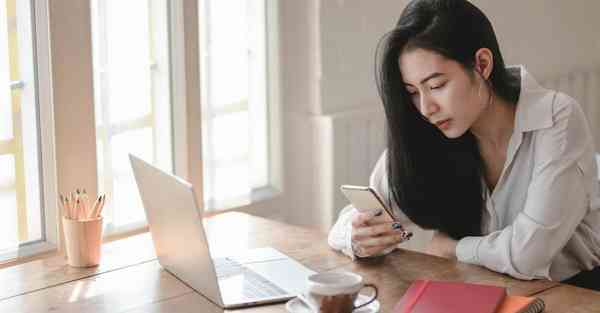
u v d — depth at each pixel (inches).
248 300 70.2
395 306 67.7
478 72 77.5
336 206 132.8
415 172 82.9
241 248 84.9
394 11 140.3
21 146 101.0
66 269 81.0
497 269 76.7
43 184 102.3
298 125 134.5
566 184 76.7
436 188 83.4
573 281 83.6
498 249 76.4
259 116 130.6
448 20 75.8
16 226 101.3
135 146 112.9
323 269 78.5
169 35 113.4
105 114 108.3
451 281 74.6
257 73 129.1
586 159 78.5
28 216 102.6
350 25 134.4
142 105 112.9
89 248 81.0
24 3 98.7
